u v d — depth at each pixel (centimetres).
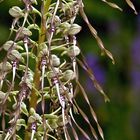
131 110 933
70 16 394
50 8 395
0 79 395
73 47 400
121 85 946
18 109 388
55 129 408
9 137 388
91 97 924
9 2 910
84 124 927
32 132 399
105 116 929
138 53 956
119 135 929
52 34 386
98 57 950
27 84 393
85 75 923
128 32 981
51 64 388
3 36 906
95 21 988
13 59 400
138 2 1000
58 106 406
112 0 991
